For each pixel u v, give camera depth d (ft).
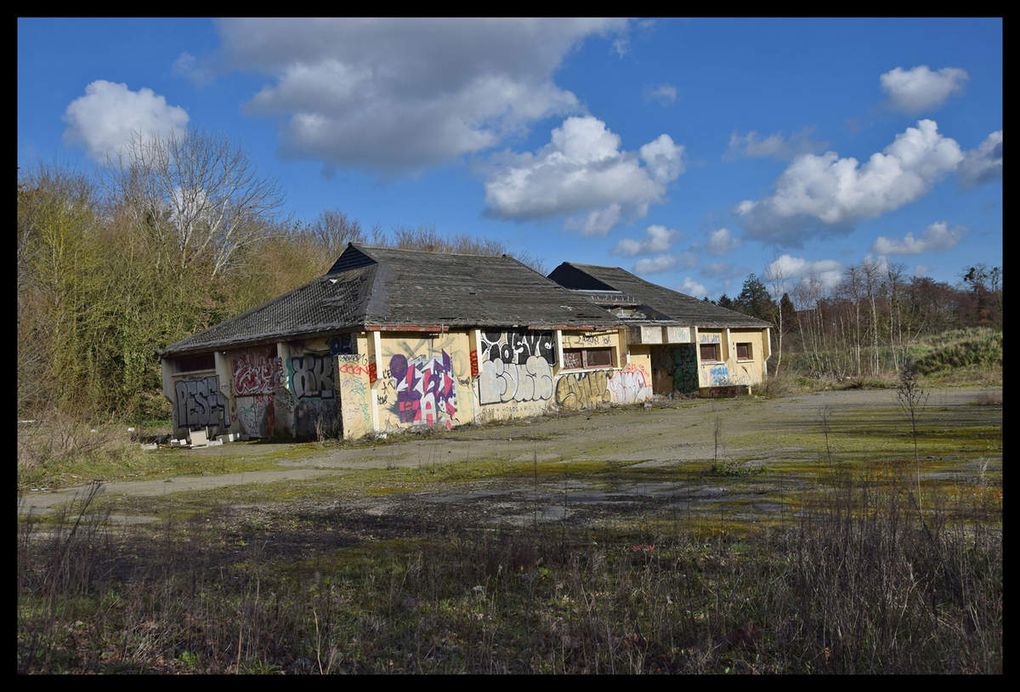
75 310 79.97
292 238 140.05
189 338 80.12
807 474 30.91
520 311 77.97
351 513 26.71
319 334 63.52
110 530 22.90
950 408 61.62
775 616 14.48
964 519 18.79
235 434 71.20
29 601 15.48
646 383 96.84
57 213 80.33
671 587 16.37
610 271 116.57
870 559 15.85
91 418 56.13
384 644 13.88
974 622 13.58
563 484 32.12
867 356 141.38
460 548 19.42
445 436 61.11
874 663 12.73
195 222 120.47
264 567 18.90
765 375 118.32
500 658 13.24
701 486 29.50
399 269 76.54
